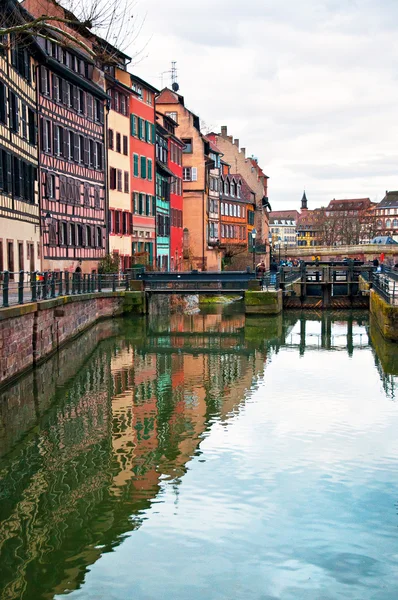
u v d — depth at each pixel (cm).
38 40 3334
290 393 1892
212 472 1238
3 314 1652
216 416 1631
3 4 2395
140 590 842
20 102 3019
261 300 4131
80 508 1078
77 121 3916
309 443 1409
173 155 6091
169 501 1103
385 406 1728
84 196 4028
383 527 1009
